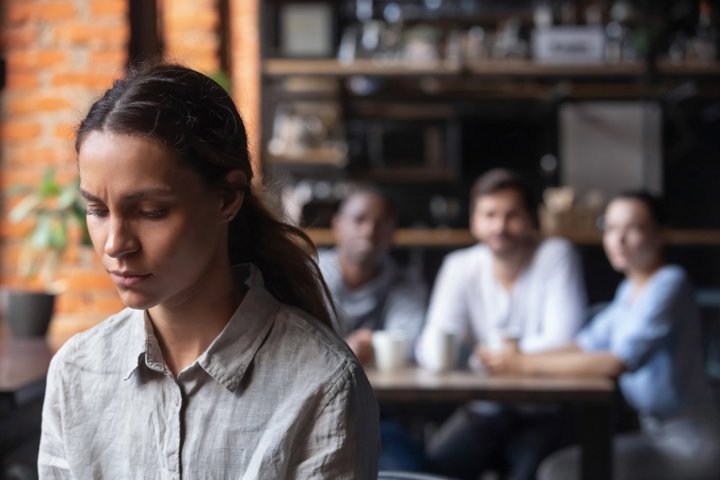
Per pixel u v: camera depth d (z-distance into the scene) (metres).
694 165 5.48
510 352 2.64
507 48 4.96
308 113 5.30
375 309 3.11
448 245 4.97
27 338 2.89
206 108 0.92
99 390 0.99
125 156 0.86
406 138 5.43
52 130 3.75
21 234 3.76
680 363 2.77
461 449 3.10
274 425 0.94
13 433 1.98
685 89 5.15
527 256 3.18
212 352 0.95
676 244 4.96
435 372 2.62
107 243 0.88
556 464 2.73
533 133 5.56
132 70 0.96
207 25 4.50
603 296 5.37
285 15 4.79
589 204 5.03
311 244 1.13
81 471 0.99
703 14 4.98
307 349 0.96
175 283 0.90
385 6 5.32
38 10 3.75
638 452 2.73
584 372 2.63
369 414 0.97
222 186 0.93
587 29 4.80
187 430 0.96
